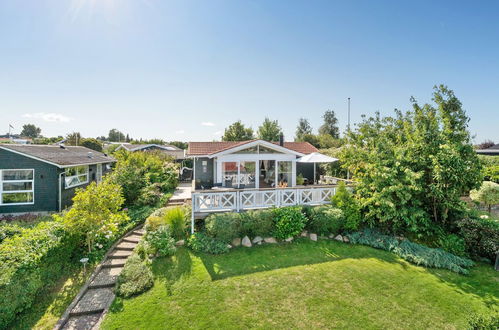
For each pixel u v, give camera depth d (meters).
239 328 5.32
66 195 14.45
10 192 12.51
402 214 9.83
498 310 5.86
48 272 6.89
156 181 19.28
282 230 10.05
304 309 5.95
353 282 7.16
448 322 5.55
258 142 14.06
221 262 8.30
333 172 18.91
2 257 5.86
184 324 5.44
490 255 8.43
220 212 10.67
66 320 5.68
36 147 15.33
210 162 15.66
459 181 9.06
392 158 10.23
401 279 7.36
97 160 20.36
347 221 10.62
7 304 5.21
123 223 11.44
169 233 9.41
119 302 6.25
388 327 5.37
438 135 9.62
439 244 9.52
